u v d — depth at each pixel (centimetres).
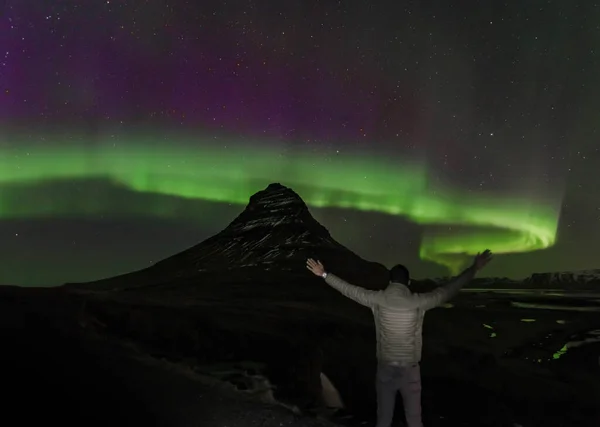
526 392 745
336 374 760
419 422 447
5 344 797
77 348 822
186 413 584
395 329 451
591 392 758
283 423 570
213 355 834
